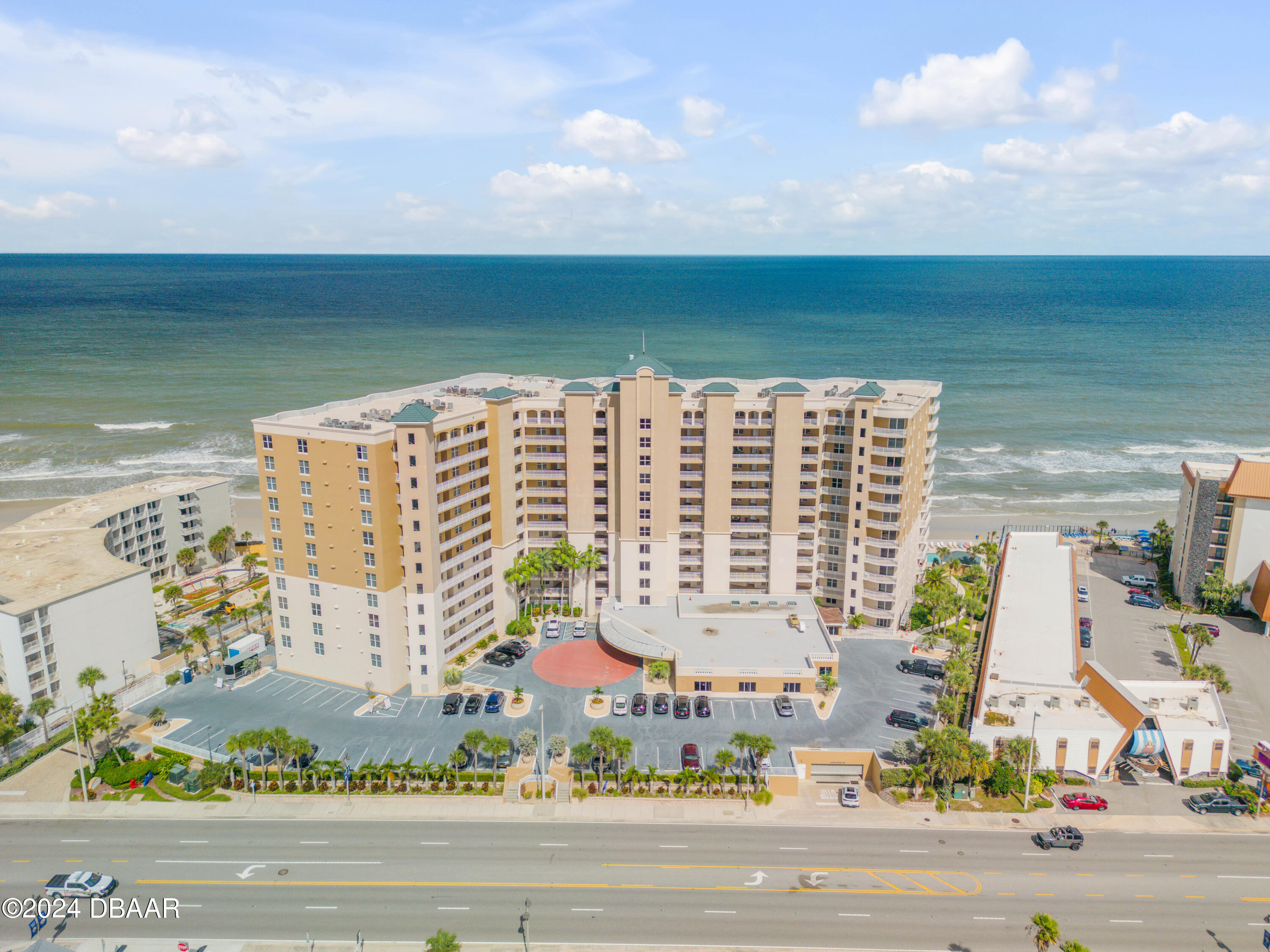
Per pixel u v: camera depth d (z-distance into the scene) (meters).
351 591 112.81
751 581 138.25
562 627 135.62
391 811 91.62
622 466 129.50
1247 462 145.25
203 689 116.38
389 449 108.00
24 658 104.94
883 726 107.44
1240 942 74.12
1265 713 114.56
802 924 75.56
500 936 73.75
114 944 72.31
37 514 144.38
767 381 155.38
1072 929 75.44
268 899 78.12
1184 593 151.50
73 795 93.62
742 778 96.25
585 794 94.31
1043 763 99.69
